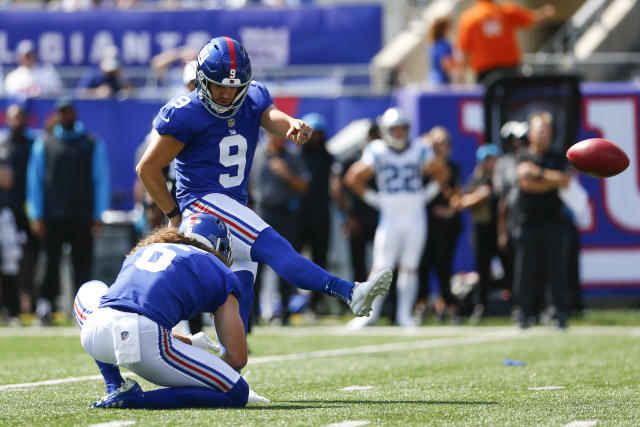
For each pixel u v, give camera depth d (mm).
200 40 49938
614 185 42094
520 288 33406
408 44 50938
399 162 35656
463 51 45000
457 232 38312
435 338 30812
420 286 38594
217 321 14602
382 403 15516
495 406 14961
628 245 42062
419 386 18547
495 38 44188
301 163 36562
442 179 36969
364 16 49969
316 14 49844
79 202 36156
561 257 32938
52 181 35844
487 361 23609
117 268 39625
